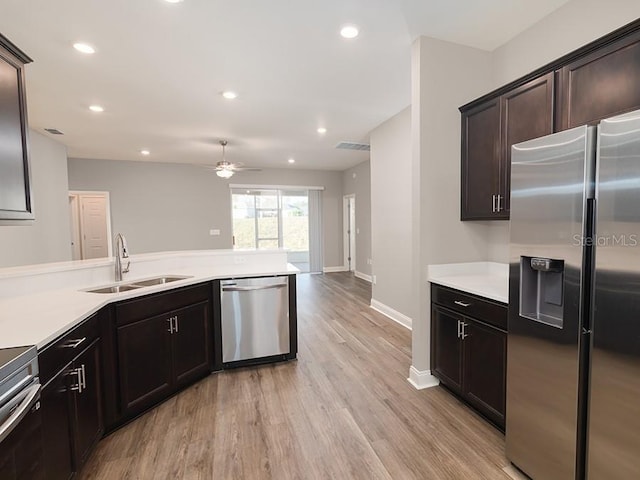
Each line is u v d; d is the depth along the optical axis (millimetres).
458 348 2299
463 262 2682
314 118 4223
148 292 2229
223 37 2373
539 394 1542
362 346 3443
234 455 1839
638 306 1166
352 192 7930
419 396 2449
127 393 2094
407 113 3895
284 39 2418
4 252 3984
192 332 2627
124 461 1795
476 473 1690
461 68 2592
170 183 7176
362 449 1879
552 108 1892
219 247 7578
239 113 3990
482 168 2420
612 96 1593
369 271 7176
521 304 1637
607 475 1283
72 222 7223
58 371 1476
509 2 2084
